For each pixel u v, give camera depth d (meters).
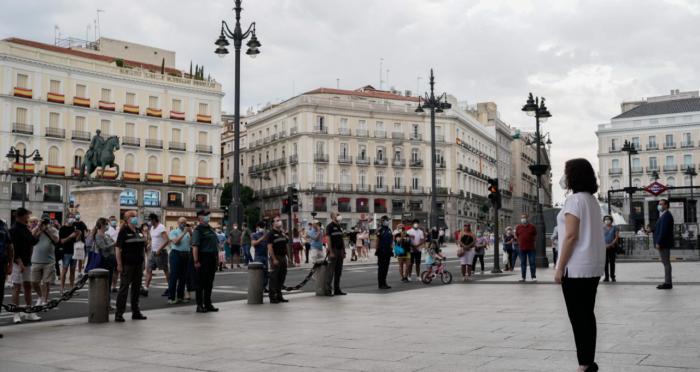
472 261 20.47
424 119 84.00
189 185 69.81
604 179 98.75
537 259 24.19
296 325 9.69
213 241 12.33
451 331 8.52
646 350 6.70
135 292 11.16
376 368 6.14
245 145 92.44
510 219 113.50
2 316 11.95
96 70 64.06
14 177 58.28
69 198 61.31
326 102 78.12
